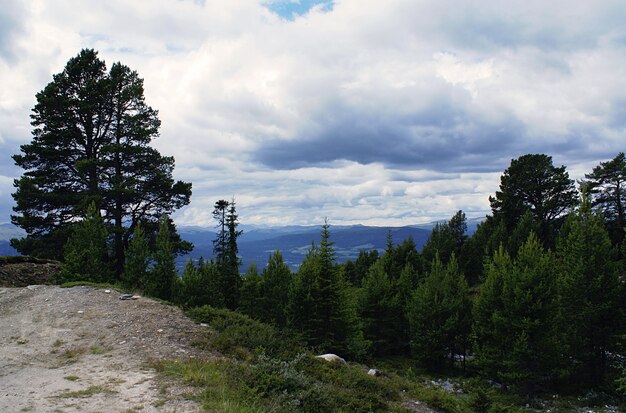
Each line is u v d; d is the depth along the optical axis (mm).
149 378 10688
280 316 35125
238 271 42688
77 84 39594
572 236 29922
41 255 33844
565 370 24609
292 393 10586
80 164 34156
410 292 46531
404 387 15438
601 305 25359
